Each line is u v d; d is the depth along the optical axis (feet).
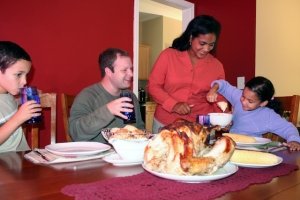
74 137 4.54
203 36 5.81
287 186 2.52
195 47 6.02
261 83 5.57
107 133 3.38
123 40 9.39
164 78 6.53
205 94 6.64
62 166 3.07
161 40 20.61
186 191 2.32
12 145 4.30
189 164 2.37
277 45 13.34
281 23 13.55
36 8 7.36
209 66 6.55
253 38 11.73
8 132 3.81
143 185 2.45
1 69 4.26
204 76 6.49
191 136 2.53
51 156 3.34
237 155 3.13
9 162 3.22
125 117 4.04
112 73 5.22
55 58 7.77
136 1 9.73
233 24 12.09
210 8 12.25
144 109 14.78
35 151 3.68
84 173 2.83
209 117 4.16
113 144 3.14
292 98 6.04
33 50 7.34
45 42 7.55
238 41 12.05
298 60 15.07
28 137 5.81
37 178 2.66
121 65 5.16
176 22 21.43
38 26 7.41
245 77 11.87
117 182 2.52
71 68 8.11
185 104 5.82
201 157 2.44
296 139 4.78
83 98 5.05
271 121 5.54
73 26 8.12
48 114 7.73
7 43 4.33
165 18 20.61
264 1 12.16
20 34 7.09
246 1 11.85
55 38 7.75
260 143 4.10
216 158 2.47
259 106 5.77
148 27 21.67
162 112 6.61
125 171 2.92
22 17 7.11
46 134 7.70
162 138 2.58
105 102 5.28
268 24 12.58
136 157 3.13
